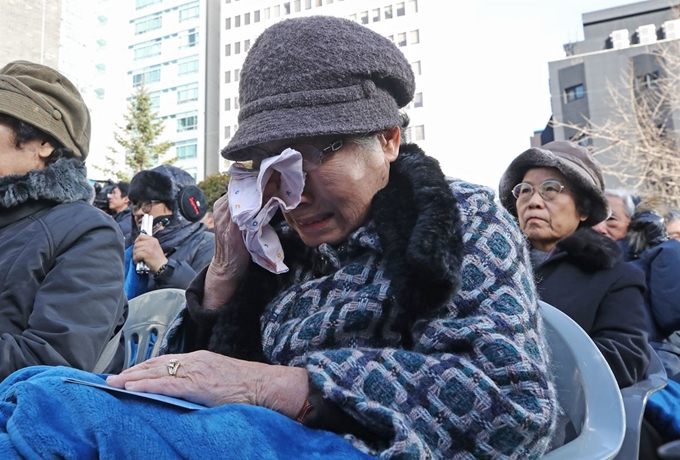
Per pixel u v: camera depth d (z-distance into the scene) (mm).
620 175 14438
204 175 49656
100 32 49094
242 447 694
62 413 655
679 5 14703
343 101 925
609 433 1033
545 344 1060
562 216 2072
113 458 631
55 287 1514
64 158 1779
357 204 993
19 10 27875
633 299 1732
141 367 825
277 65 934
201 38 51156
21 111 1699
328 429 775
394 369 803
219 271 1193
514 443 769
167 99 51844
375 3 45094
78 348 1443
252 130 928
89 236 1631
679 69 15570
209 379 812
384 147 1035
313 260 1100
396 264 905
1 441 637
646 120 14672
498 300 883
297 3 47500
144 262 2553
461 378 784
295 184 941
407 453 714
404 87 1017
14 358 1355
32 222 1632
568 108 30625
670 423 1557
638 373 1548
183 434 686
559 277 1864
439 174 966
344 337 938
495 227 973
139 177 2936
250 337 1085
